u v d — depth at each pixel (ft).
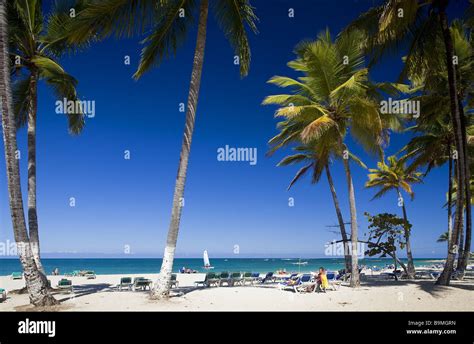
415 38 52.80
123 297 40.65
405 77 55.42
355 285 51.83
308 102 58.08
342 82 54.39
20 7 43.68
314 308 36.78
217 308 36.06
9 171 33.83
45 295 35.94
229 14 46.39
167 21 44.68
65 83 52.31
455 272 73.56
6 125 33.50
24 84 51.78
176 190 41.11
